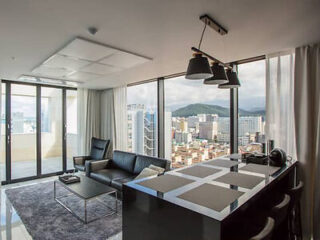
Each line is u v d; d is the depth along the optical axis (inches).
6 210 122.7
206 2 59.6
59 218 111.6
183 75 159.2
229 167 82.2
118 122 211.2
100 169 167.8
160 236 51.9
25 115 189.8
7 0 57.9
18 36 83.3
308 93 94.0
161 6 61.7
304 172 95.4
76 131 220.1
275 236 75.6
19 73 147.2
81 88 219.5
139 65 127.3
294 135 101.3
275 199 79.7
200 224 43.3
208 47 96.8
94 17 68.4
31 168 192.9
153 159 146.2
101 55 106.2
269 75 109.2
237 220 59.1
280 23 73.0
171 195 53.4
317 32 80.7
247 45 94.5
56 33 80.6
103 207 125.6
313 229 93.2
